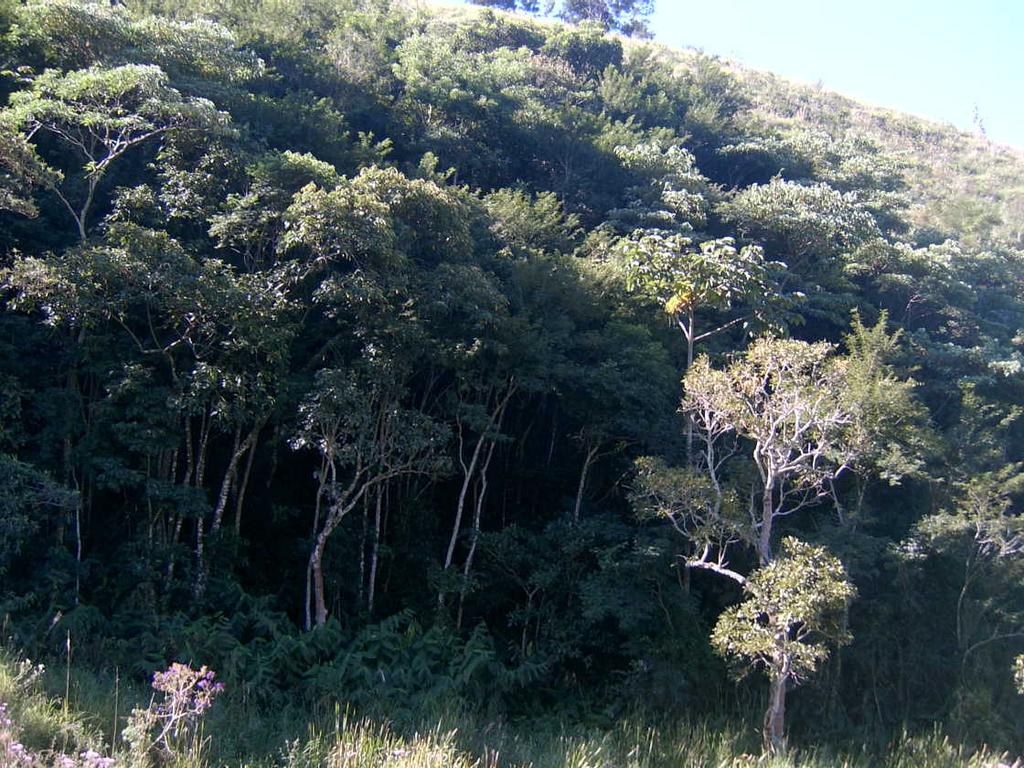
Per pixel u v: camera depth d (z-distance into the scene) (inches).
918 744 593.3
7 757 275.6
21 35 755.4
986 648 649.6
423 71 1154.0
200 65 847.7
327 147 871.7
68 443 596.4
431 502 762.2
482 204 860.0
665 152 1239.5
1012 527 633.0
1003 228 1552.7
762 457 605.3
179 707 350.6
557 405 813.9
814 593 502.6
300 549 673.0
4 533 504.7
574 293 765.9
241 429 680.4
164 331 647.8
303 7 1236.5
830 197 1080.2
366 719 439.2
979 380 837.2
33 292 555.2
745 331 737.6
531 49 1673.2
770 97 2464.3
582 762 437.1
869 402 629.3
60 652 481.7
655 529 640.4
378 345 626.8
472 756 407.5
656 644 622.8
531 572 692.7
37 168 607.2
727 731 556.1
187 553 612.1
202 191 684.1
